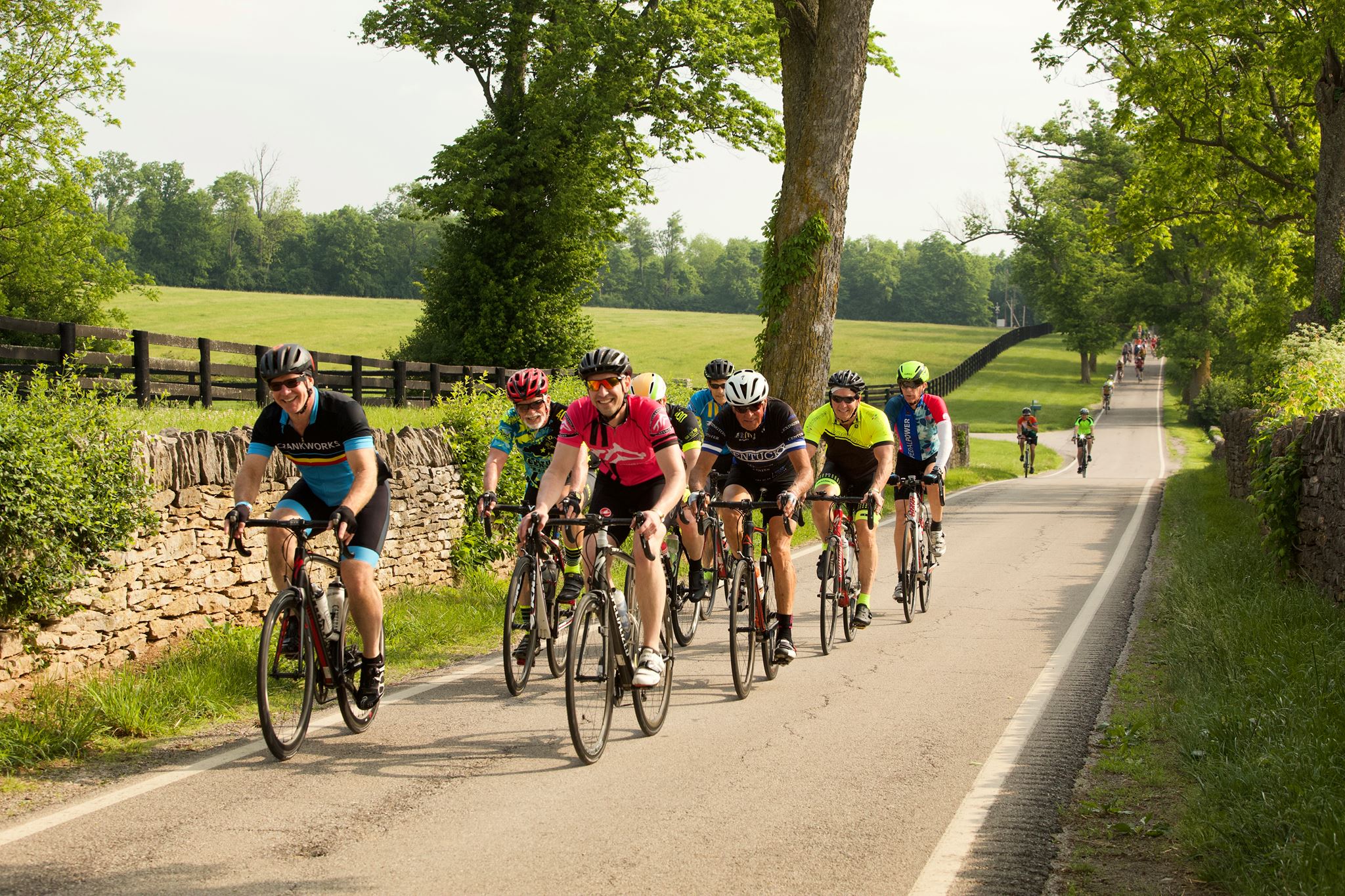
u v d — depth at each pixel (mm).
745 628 6480
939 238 177250
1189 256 32281
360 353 57500
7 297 32219
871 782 4789
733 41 29797
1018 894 3609
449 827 4164
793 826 4219
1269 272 29953
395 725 5652
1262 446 10719
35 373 6562
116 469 6156
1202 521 14789
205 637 6777
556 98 30312
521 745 5312
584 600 5098
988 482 28578
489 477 6891
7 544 5383
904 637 8203
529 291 33594
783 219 17031
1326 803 4016
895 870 3791
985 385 75000
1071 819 4348
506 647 6238
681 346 76562
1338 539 8070
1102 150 55125
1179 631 7441
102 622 6102
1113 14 24609
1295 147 26953
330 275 148750
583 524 5344
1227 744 4957
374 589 5418
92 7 31688
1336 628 7062
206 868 3721
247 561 7402
